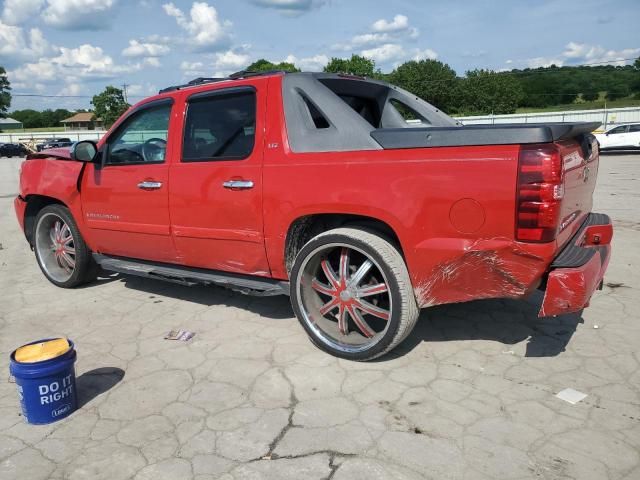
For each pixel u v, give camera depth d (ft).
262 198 12.42
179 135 14.14
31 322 14.92
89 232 16.66
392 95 16.75
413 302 11.04
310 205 11.69
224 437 9.35
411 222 10.52
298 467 8.51
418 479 8.15
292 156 12.03
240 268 13.53
